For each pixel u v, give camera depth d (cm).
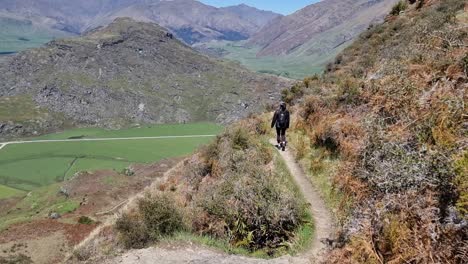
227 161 1633
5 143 16975
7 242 3597
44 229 3903
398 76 1330
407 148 884
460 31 1356
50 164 13100
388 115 1154
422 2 2681
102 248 1384
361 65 2305
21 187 10681
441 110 915
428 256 626
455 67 1114
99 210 5203
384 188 812
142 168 8656
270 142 1792
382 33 2759
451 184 678
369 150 1009
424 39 1552
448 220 642
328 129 1412
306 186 1243
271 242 1015
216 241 1065
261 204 1072
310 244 930
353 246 750
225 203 1150
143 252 1035
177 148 14875
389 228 703
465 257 591
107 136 18475
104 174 7050
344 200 1016
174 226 1152
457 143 773
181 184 1914
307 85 2797
